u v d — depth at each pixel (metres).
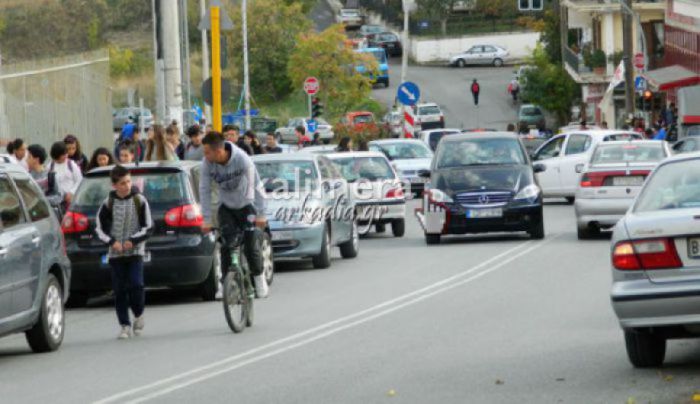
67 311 47.41
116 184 38.38
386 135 145.00
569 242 64.56
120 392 28.73
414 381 28.48
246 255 38.81
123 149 54.19
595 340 33.44
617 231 28.34
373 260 60.59
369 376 29.33
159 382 29.84
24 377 31.75
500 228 65.88
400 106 178.62
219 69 74.56
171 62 77.50
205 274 46.84
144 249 41.84
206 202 38.56
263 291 39.75
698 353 31.09
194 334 38.25
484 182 66.50
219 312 43.84
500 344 33.41
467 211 65.94
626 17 128.25
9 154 58.09
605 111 164.75
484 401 25.94
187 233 46.38
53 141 84.19
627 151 65.56
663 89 154.00
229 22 74.75
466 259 58.31
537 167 68.75
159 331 39.53
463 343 33.81
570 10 197.62
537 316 38.59
